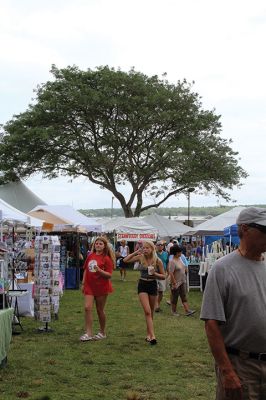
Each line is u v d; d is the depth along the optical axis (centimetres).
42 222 1873
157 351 907
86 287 1007
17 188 3688
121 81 4178
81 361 823
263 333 352
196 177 4225
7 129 4331
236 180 4506
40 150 4288
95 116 4241
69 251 2295
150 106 4222
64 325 1178
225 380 350
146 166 4359
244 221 360
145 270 980
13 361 816
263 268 364
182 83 4353
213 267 364
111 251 1019
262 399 357
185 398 636
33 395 635
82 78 4259
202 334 1085
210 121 4359
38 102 4309
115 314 1382
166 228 3406
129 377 730
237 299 354
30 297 1293
